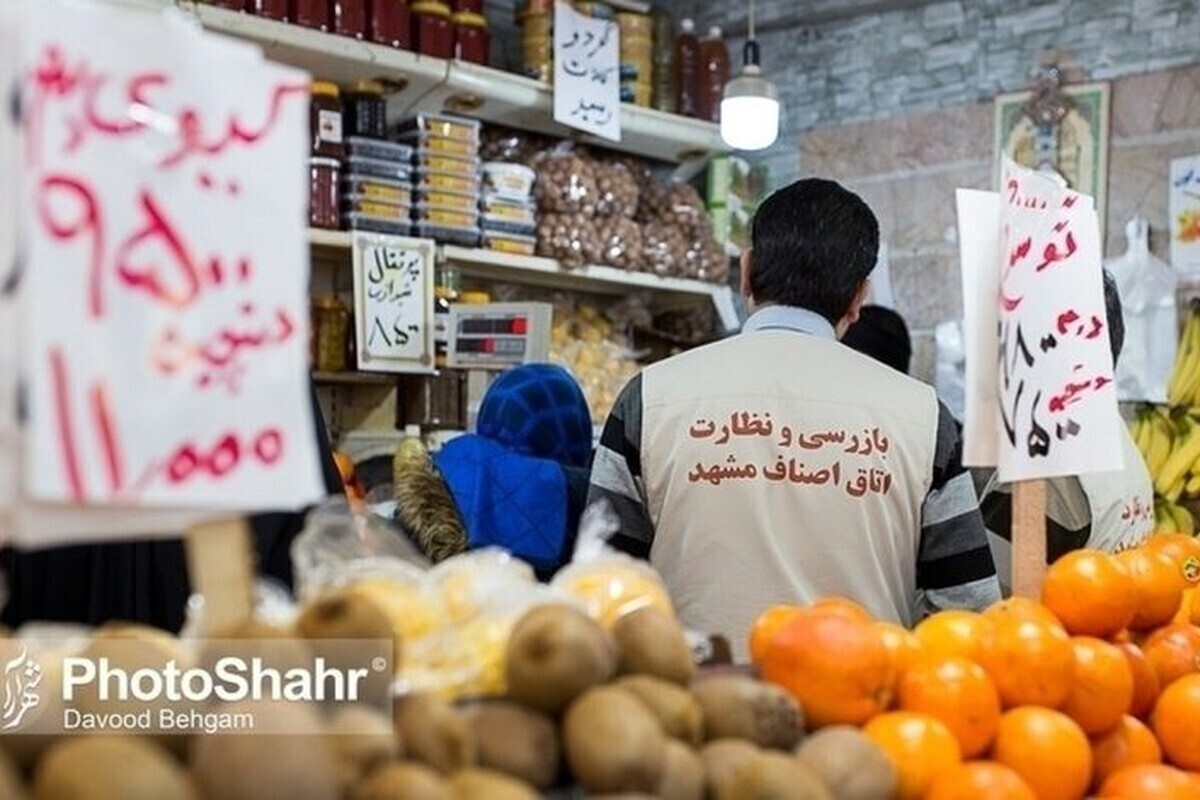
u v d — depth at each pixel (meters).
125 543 1.27
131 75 0.80
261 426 0.85
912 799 1.00
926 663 1.08
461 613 0.90
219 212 0.83
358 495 2.56
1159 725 1.25
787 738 0.93
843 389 1.67
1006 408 1.41
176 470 0.80
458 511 2.08
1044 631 1.11
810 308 1.75
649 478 1.73
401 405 3.21
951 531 1.69
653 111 3.74
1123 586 1.26
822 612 1.06
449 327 3.08
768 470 1.65
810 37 4.04
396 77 3.12
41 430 0.74
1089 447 1.46
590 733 0.80
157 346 0.80
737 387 1.68
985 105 3.69
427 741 0.76
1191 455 3.19
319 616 0.80
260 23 2.78
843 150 3.97
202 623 0.83
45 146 0.76
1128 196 3.45
